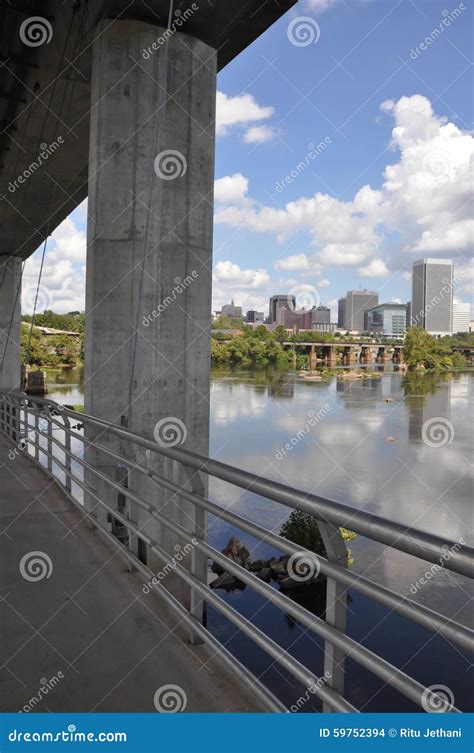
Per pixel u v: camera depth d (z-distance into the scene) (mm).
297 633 12789
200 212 7488
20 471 8352
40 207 18609
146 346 7086
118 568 4352
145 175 7055
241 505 24719
